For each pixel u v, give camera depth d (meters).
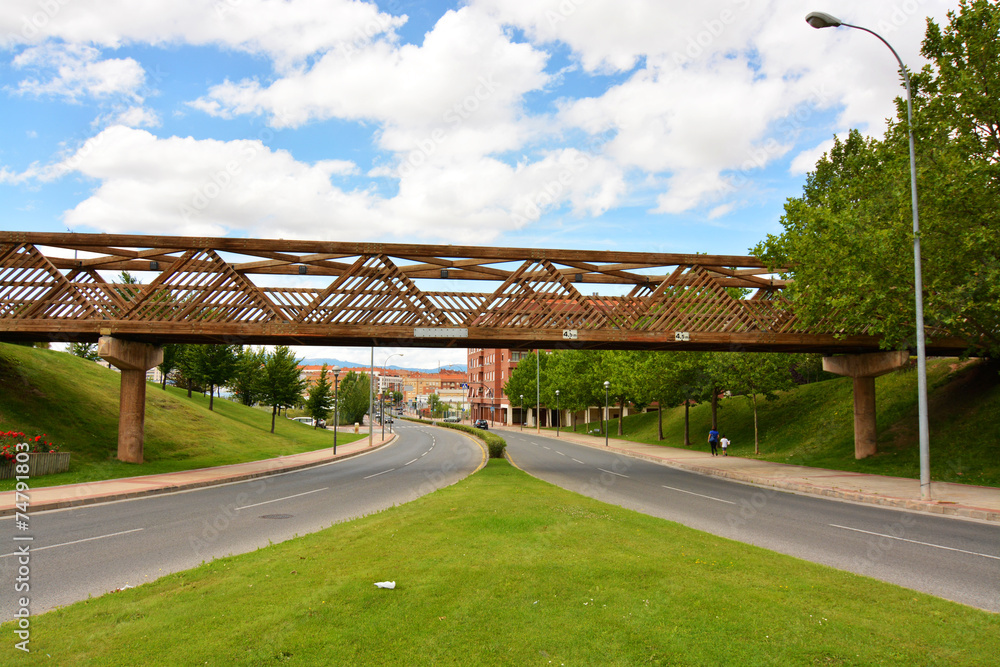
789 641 4.44
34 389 23.75
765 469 23.95
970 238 15.68
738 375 30.08
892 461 22.22
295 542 8.37
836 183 26.89
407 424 98.62
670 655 4.21
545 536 8.33
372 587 5.73
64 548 8.92
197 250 20.81
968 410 22.73
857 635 4.58
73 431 22.39
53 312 20.34
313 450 37.03
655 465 28.52
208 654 4.19
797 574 6.45
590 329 22.08
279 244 20.92
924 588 6.72
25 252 20.36
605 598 5.43
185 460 25.47
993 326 17.83
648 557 7.06
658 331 22.27
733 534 10.25
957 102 16.89
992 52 16.50
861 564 7.93
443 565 6.60
